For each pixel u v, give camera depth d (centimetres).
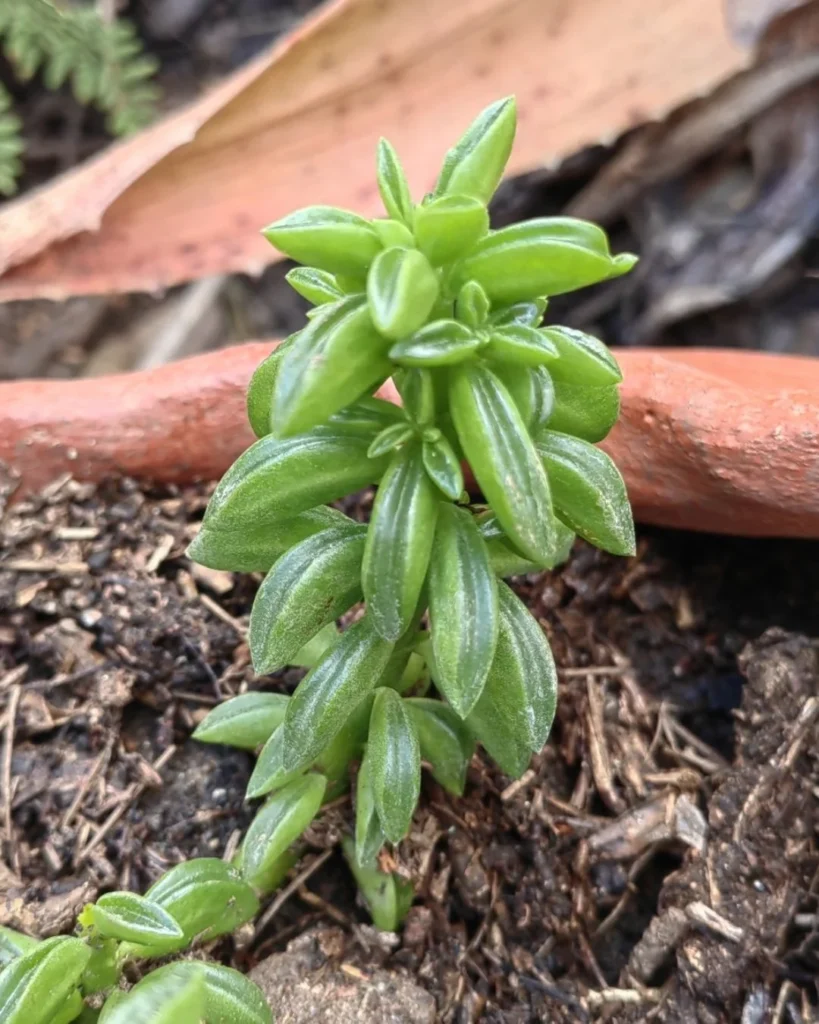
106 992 9
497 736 9
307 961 10
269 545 9
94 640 12
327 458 8
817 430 10
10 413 12
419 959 10
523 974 10
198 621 12
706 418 11
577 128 16
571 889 11
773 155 19
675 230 19
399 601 7
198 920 9
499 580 9
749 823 10
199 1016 7
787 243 19
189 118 14
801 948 10
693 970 10
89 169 15
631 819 11
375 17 14
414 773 8
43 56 21
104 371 20
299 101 15
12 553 12
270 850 9
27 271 15
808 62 18
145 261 15
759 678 11
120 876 10
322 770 10
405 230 7
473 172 7
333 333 7
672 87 16
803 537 12
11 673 11
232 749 11
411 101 15
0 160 18
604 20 16
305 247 7
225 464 12
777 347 19
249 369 12
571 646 12
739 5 16
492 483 7
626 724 11
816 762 10
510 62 16
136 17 22
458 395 7
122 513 12
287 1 23
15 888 10
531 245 7
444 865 11
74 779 11
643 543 13
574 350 7
